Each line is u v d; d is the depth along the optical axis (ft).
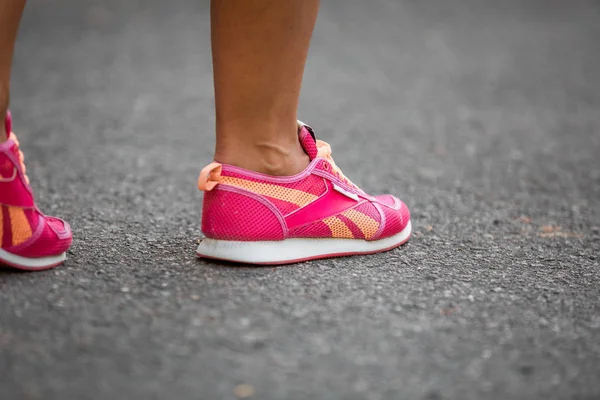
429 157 14.74
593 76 23.36
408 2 37.17
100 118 17.06
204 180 7.24
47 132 15.53
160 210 10.34
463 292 7.20
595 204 11.48
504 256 8.53
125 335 5.97
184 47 25.91
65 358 5.60
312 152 7.68
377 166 13.94
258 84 7.20
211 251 7.57
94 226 9.20
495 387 5.44
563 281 7.67
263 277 7.30
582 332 6.38
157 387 5.29
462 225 10.00
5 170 6.73
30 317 6.21
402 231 8.67
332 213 7.84
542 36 29.94
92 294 6.72
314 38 28.86
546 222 10.33
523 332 6.34
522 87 22.00
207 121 17.31
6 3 6.43
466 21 33.12
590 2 37.93
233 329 6.14
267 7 6.95
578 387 5.48
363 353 5.85
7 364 5.49
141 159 13.76
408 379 5.51
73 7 32.09
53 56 23.86
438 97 20.72
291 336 6.07
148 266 7.52
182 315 6.35
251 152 7.42
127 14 31.32
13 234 6.93
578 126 17.61
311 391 5.31
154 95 19.65
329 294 6.96
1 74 6.64
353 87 21.65
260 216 7.44
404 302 6.87
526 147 15.65
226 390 5.28
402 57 26.07
